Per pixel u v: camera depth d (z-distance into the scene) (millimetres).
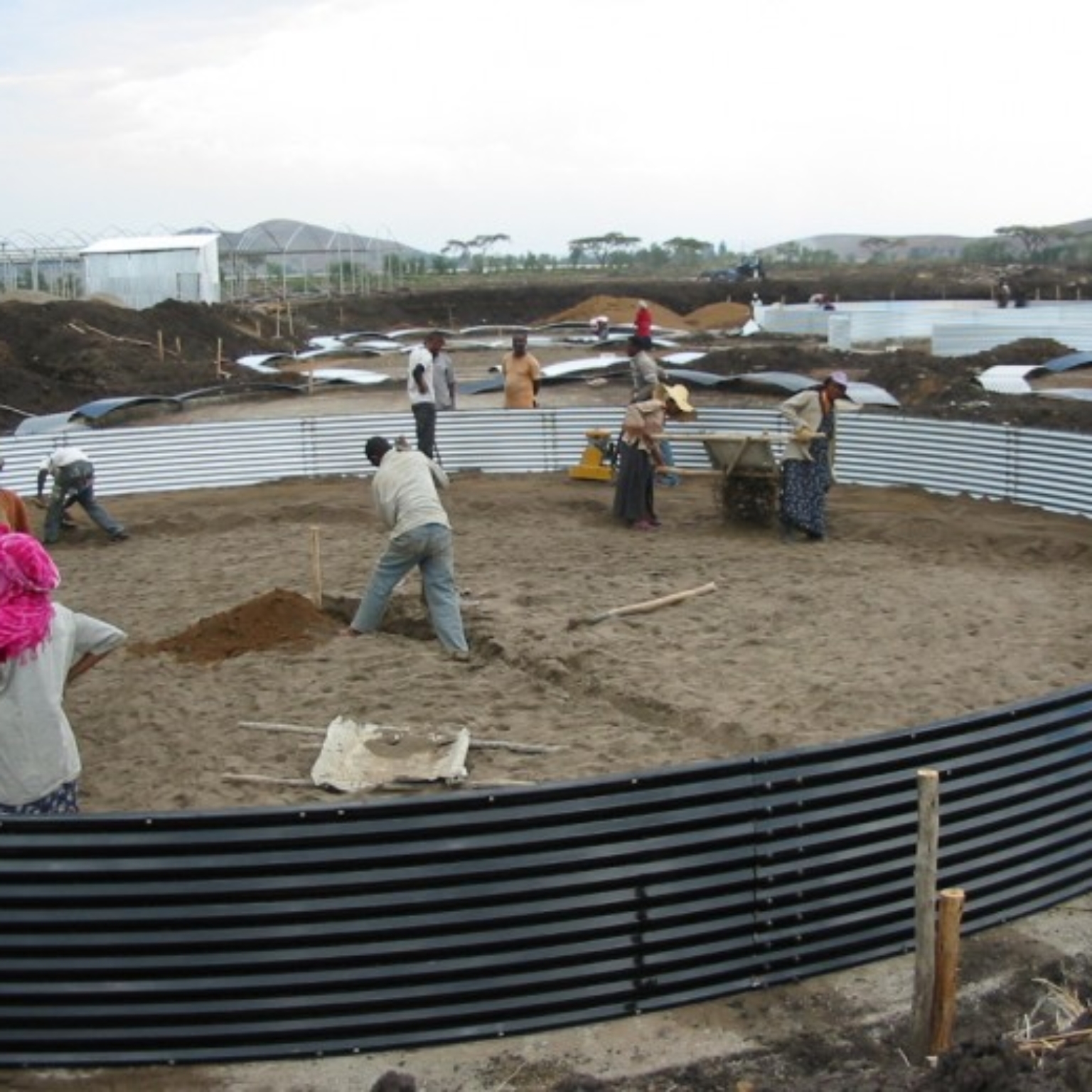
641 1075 4527
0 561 5125
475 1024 4727
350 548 12266
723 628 9219
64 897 4609
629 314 46594
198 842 4590
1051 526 12594
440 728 7301
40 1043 4656
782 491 12164
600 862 4770
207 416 20656
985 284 53688
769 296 53750
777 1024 4809
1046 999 4918
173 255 45031
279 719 7605
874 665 8297
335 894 4629
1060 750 5648
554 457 16797
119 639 5598
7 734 5180
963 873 5367
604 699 7906
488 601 9992
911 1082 4230
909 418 14859
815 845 5047
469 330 41500
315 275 65375
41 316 27938
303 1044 4652
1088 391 19922
